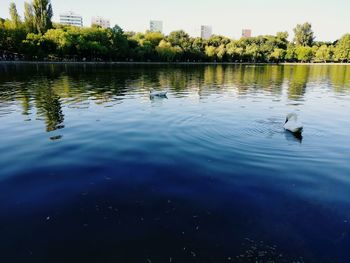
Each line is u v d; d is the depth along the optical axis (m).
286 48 150.50
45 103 22.20
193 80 43.94
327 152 11.75
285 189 8.70
